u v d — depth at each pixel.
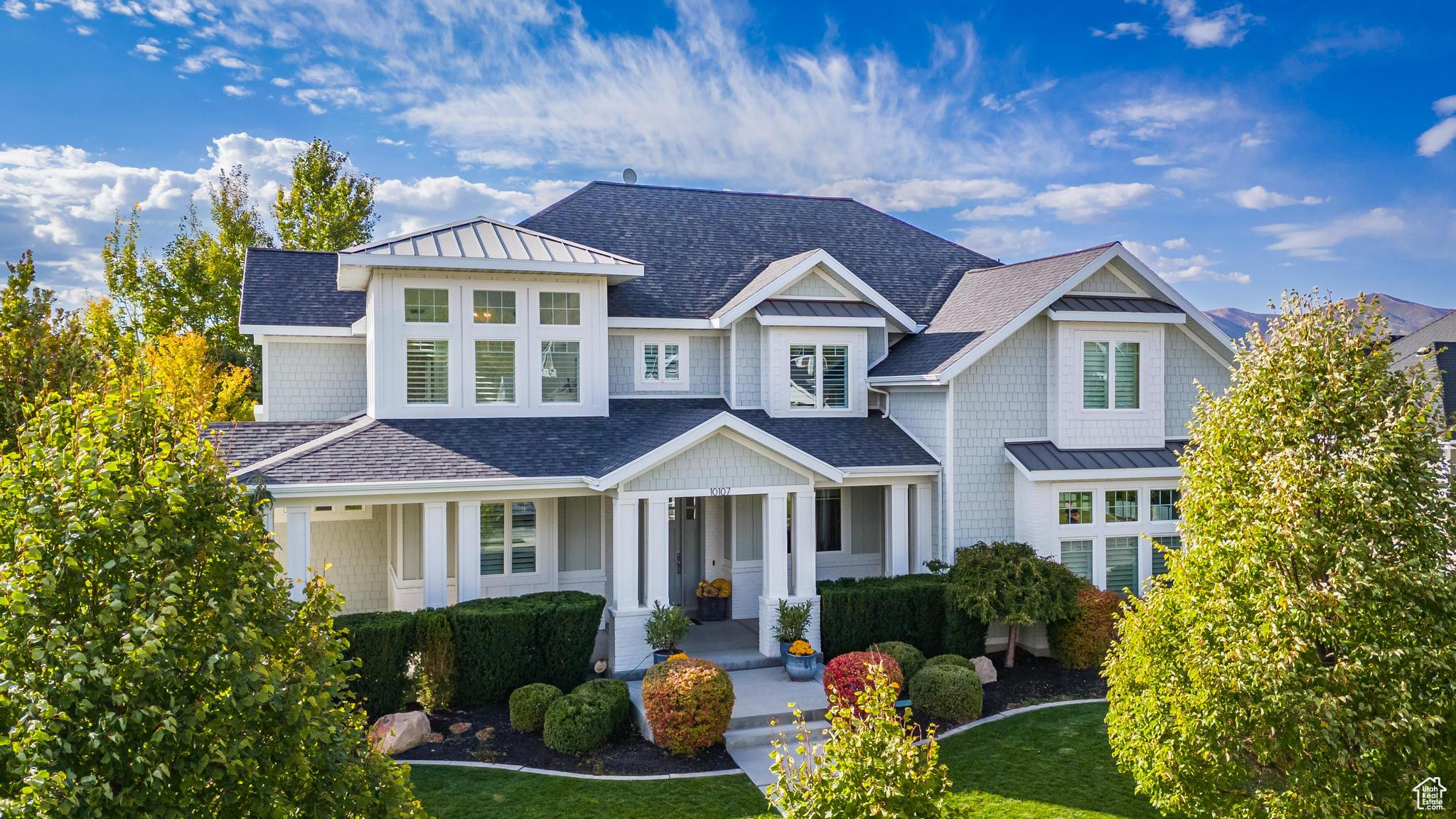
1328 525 8.63
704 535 20.92
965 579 17.53
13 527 5.48
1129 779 12.45
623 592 16.67
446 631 14.88
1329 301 9.45
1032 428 19.83
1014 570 17.20
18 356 14.74
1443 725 8.15
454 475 16.47
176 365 25.92
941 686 14.73
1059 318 19.34
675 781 12.48
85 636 5.28
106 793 4.92
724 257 23.58
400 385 18.41
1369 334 9.22
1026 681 16.88
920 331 22.20
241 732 5.70
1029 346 19.80
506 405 19.11
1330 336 9.18
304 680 6.23
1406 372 9.12
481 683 15.08
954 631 17.58
